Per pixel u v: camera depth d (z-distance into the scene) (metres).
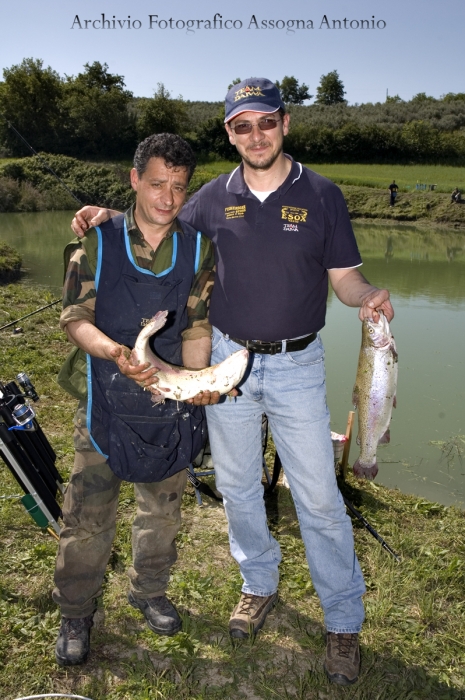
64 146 57.94
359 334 10.41
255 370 2.98
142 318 2.78
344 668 2.86
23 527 3.96
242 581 3.52
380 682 2.90
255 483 3.19
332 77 113.50
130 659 2.94
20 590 3.36
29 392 3.51
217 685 2.84
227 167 55.78
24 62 57.28
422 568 3.78
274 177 2.94
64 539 2.85
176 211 2.69
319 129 64.06
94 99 59.12
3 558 3.62
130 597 3.21
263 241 2.91
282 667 2.97
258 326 2.94
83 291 2.74
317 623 3.27
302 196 2.92
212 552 3.86
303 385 2.96
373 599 3.46
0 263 15.66
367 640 3.15
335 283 3.12
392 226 33.59
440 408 7.34
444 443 6.42
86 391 2.77
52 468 3.61
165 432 2.81
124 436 2.74
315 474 2.93
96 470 2.82
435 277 17.59
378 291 2.97
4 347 8.27
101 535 2.88
